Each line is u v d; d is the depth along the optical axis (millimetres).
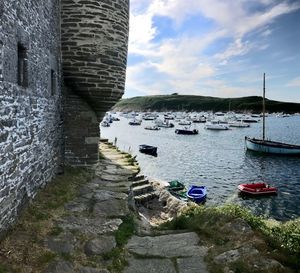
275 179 34562
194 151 51156
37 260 6094
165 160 43625
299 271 6121
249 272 6121
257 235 7414
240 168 39469
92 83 12281
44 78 9625
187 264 6555
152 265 6504
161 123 94812
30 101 8133
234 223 8055
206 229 8109
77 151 13164
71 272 5926
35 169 8773
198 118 120938
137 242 7539
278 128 98750
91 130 13328
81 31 12008
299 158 45438
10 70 6543
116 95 12930
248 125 101125
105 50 12242
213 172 37250
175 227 8859
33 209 8125
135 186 18672
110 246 7055
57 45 11508
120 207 9406
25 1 7539
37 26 8695
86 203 9523
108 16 12234
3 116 6211
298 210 25219
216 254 6902
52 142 10977
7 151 6492
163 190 20609
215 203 25953
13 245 6395
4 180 6367
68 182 11188
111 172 13461
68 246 6793
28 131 7984
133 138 66625
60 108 12273
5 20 6227
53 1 10766
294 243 7105
